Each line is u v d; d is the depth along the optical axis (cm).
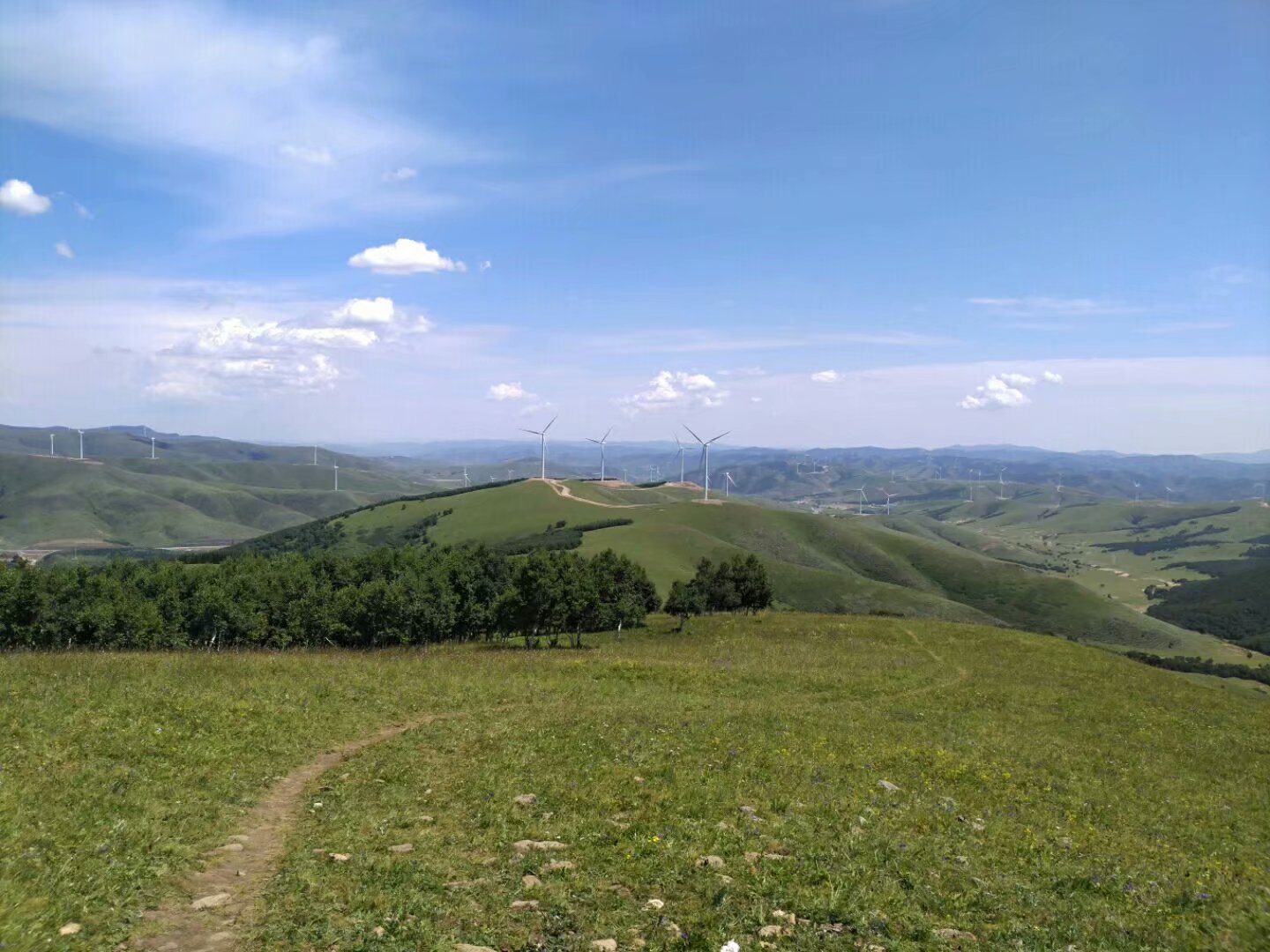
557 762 2461
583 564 9125
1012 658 6994
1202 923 1436
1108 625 19250
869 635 8319
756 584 11450
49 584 7819
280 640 8294
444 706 3591
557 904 1321
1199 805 2741
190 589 8862
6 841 1412
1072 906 1493
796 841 1755
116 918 1191
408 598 8750
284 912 1257
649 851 1619
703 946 1193
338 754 2595
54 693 2898
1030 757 3231
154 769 2067
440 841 1658
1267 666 15950
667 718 3391
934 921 1358
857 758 2805
